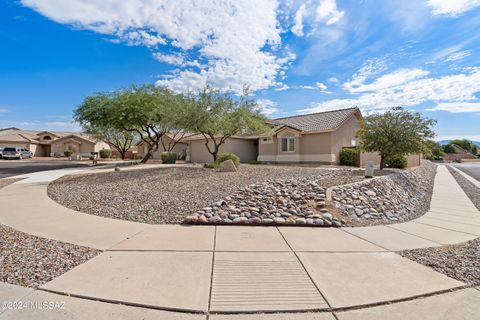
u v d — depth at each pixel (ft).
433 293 10.87
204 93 54.24
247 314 9.41
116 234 17.83
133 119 70.44
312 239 17.44
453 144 235.40
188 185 33.37
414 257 14.61
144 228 19.30
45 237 16.98
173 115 56.80
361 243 16.87
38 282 11.19
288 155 78.79
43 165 86.94
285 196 26.61
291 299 10.32
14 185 39.65
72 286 10.91
